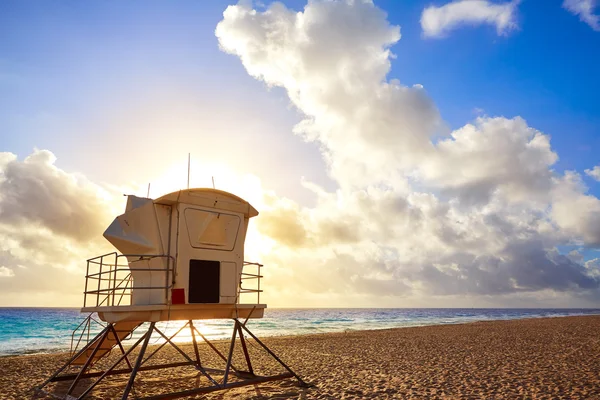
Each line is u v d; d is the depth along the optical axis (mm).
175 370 15258
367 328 60656
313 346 25734
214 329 59906
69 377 11953
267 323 81188
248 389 11500
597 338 26109
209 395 10859
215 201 10367
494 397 9867
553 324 44406
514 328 39188
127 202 10578
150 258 9852
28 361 21547
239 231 10688
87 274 10898
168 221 9883
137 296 10234
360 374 13820
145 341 9305
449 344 24594
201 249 10023
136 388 12016
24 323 74625
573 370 13609
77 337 50625
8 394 11836
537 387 10859
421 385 11570
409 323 75812
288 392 10953
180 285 9539
